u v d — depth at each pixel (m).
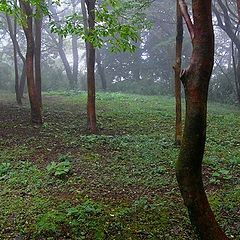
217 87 27.88
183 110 19.22
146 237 5.67
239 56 23.83
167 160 9.23
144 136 12.01
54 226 5.88
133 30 8.62
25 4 12.96
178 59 10.34
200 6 4.14
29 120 14.78
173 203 6.78
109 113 17.19
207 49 4.15
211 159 9.22
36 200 6.96
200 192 4.29
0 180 8.05
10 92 30.34
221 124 14.79
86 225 5.95
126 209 6.52
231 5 26.98
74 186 7.66
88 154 9.85
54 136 11.93
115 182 7.85
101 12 9.43
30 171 8.53
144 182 7.84
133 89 32.50
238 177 8.20
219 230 4.38
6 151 10.17
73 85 33.09
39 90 16.23
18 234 5.77
